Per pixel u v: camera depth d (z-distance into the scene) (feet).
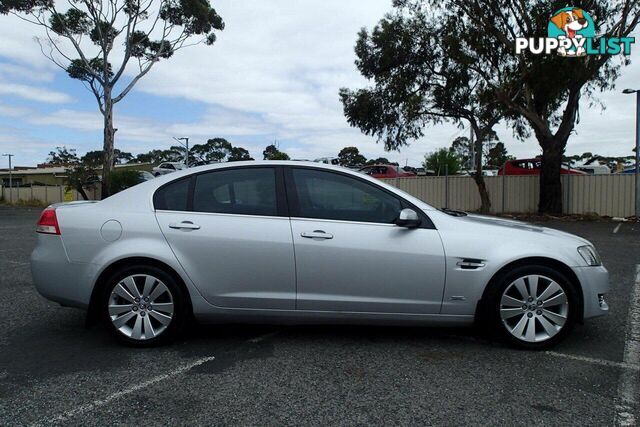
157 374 12.30
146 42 87.61
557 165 58.54
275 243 13.78
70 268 14.01
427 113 67.05
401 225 13.65
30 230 47.09
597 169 89.51
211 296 13.92
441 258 13.64
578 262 13.84
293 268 13.78
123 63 83.30
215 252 13.85
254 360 13.26
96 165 99.60
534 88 55.06
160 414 10.24
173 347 14.25
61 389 11.42
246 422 9.92
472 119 66.49
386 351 13.94
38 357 13.46
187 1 81.35
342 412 10.34
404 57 65.05
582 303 13.87
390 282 13.67
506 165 75.05
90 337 15.19
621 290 20.98
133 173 91.20
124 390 11.36
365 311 13.82
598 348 14.07
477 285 13.64
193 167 15.05
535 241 13.94
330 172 14.48
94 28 83.51
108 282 13.97
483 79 59.57
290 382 11.83
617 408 10.50
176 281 14.06
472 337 15.12
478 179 64.59
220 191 14.48
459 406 10.60
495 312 13.75
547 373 12.33
